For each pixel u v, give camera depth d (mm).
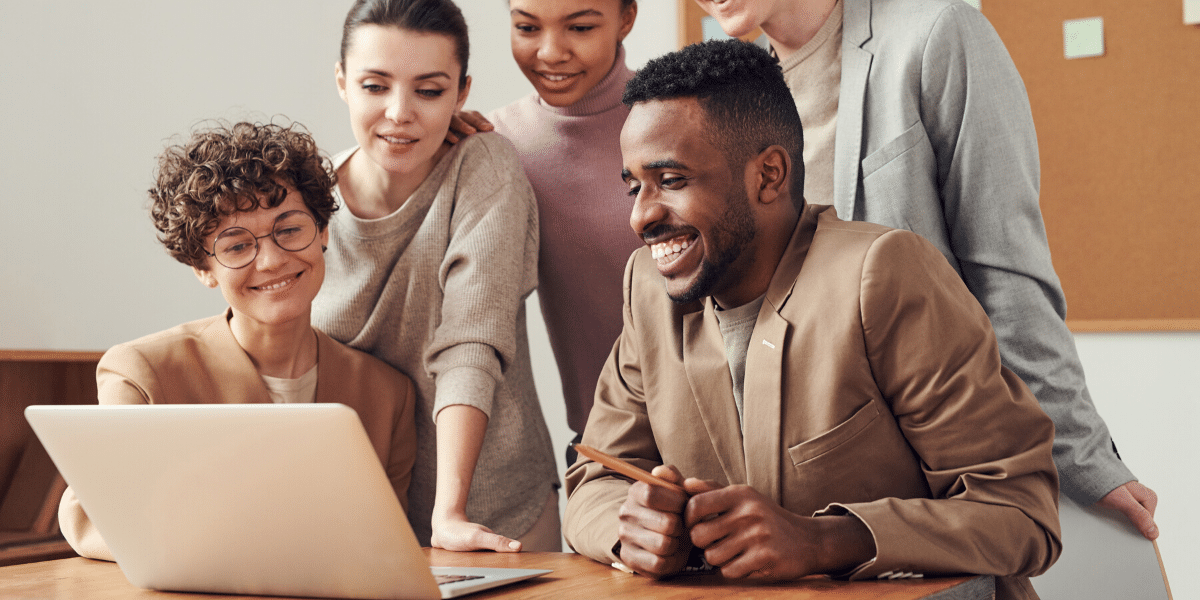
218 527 820
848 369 934
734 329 1035
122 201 2428
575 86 1652
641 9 2848
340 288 1557
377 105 1418
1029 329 1268
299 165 1358
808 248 998
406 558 763
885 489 956
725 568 826
